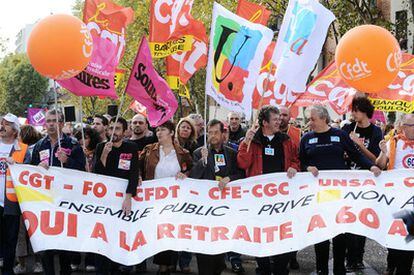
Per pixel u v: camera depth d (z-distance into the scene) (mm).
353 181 7191
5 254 7809
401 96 9219
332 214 7133
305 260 9266
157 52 8789
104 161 7395
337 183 7203
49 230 7168
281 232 7137
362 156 7340
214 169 7305
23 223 8500
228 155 7355
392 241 7059
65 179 7293
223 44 7324
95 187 7316
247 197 7238
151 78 7387
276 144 7312
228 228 7199
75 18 7203
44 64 7070
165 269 7375
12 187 7488
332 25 22344
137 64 7316
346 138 7348
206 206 7270
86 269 8570
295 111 11758
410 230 7035
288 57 7570
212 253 7148
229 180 7211
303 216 7145
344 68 7324
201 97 35812
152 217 7301
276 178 7207
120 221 7297
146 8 28203
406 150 7609
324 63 30688
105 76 7926
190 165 7730
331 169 7258
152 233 7258
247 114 7438
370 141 7891
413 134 7574
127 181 7348
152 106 7477
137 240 7250
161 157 7676
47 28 7059
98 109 40688
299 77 7605
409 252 7207
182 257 8531
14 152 8039
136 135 9203
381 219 7102
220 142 7348
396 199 7113
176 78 9281
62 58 7031
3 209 7855
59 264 8180
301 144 7520
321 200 7168
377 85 7297
